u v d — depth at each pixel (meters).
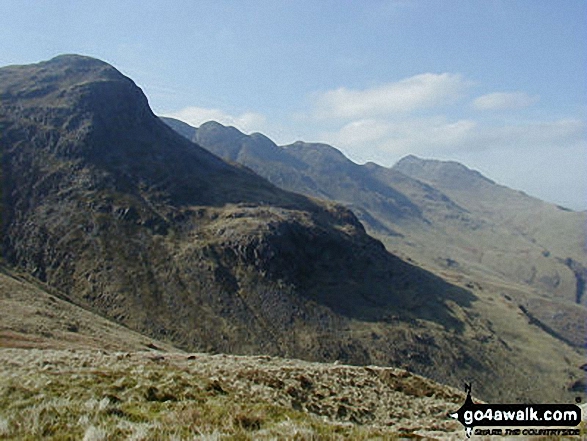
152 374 23.56
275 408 17.20
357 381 35.03
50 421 12.47
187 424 13.05
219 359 38.44
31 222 129.75
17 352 30.77
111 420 13.11
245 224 145.00
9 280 77.94
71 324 61.31
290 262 137.62
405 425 27.08
